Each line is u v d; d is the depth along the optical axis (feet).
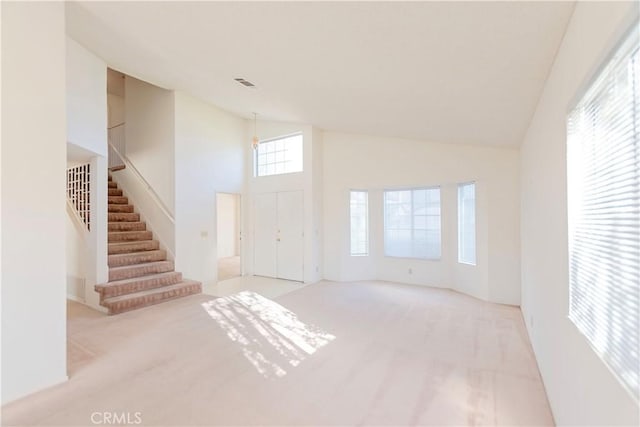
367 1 5.37
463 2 4.94
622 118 3.59
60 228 7.71
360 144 19.45
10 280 6.86
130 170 19.43
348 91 10.54
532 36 5.63
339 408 6.74
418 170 17.62
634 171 3.31
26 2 7.18
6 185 6.82
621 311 3.58
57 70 7.73
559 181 6.10
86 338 10.50
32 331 7.19
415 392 7.36
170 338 10.54
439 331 11.27
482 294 15.33
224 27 7.59
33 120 7.26
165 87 16.08
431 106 10.45
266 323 12.09
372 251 20.02
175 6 7.13
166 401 6.97
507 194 14.56
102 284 13.75
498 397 7.18
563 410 5.74
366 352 9.53
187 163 17.85
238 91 14.08
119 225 17.42
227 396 7.18
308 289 17.69
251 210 22.09
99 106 13.08
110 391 7.35
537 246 8.84
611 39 3.41
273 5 6.12
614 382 3.58
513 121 10.44
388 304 14.66
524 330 11.34
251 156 22.09
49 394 7.18
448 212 17.38
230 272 23.04
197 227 18.38
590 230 4.62
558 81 6.01
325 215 20.39
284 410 6.66
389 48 6.96
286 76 10.31
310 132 19.44
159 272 16.29
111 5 7.93
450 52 6.66
